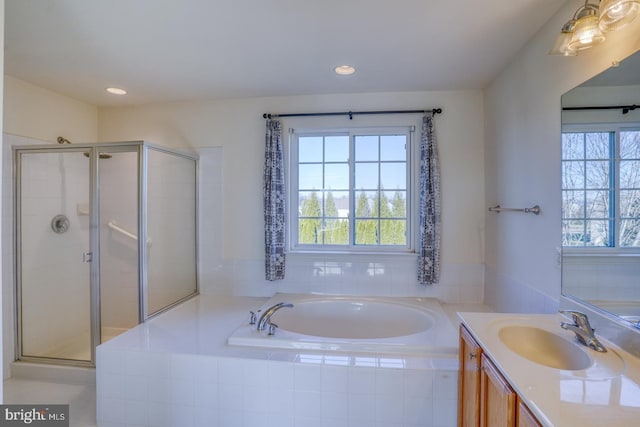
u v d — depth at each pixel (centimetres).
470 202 290
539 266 194
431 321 245
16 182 262
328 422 182
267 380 186
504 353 126
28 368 255
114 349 200
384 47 213
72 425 203
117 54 221
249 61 233
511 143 231
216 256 322
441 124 293
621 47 132
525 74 210
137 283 260
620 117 131
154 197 272
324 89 288
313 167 315
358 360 186
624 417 89
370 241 311
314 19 181
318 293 308
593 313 146
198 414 192
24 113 267
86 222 265
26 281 266
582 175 154
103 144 261
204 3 166
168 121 324
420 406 176
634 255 124
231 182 318
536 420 96
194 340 215
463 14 176
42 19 179
